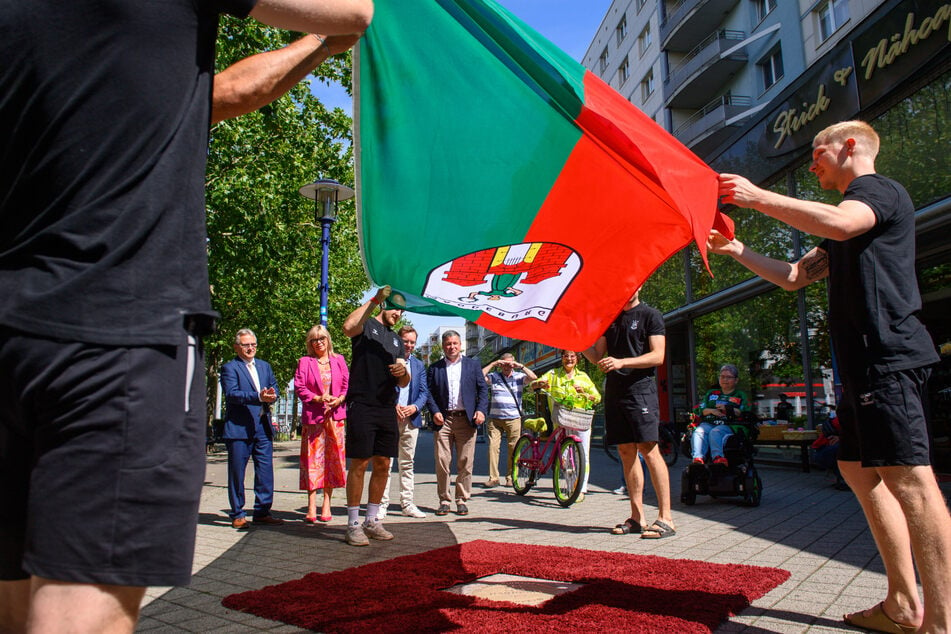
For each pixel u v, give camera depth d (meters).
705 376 14.77
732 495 7.11
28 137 1.11
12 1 1.11
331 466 6.72
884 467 2.53
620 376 5.53
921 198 8.84
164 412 1.09
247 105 1.56
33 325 1.04
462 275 3.46
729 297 13.55
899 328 2.55
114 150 1.12
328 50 1.64
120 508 1.02
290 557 4.86
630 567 4.04
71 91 1.11
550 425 12.51
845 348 2.70
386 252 3.45
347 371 6.91
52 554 0.99
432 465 14.36
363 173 3.11
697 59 22.59
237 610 3.42
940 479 8.49
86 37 1.12
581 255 3.31
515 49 2.60
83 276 1.06
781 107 11.65
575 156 2.96
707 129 22.06
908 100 9.05
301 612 3.22
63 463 1.02
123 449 1.04
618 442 5.54
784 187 11.98
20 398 1.07
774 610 3.19
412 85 2.89
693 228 2.37
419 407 6.90
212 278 14.64
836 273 2.78
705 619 2.94
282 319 20.50
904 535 2.75
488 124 2.94
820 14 17.17
